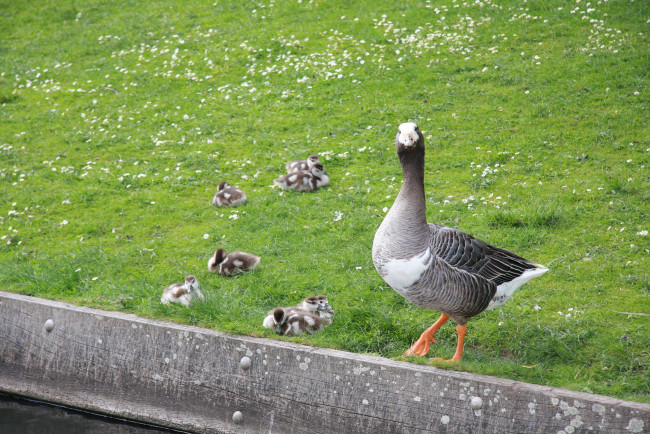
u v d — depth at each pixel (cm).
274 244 886
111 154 1260
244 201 1030
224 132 1302
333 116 1313
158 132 1329
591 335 639
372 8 1769
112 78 1603
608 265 767
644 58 1338
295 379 596
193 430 635
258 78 1515
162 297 733
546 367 598
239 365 617
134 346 659
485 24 1600
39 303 706
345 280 790
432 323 687
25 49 1852
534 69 1376
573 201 934
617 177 971
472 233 873
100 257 875
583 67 1357
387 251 593
